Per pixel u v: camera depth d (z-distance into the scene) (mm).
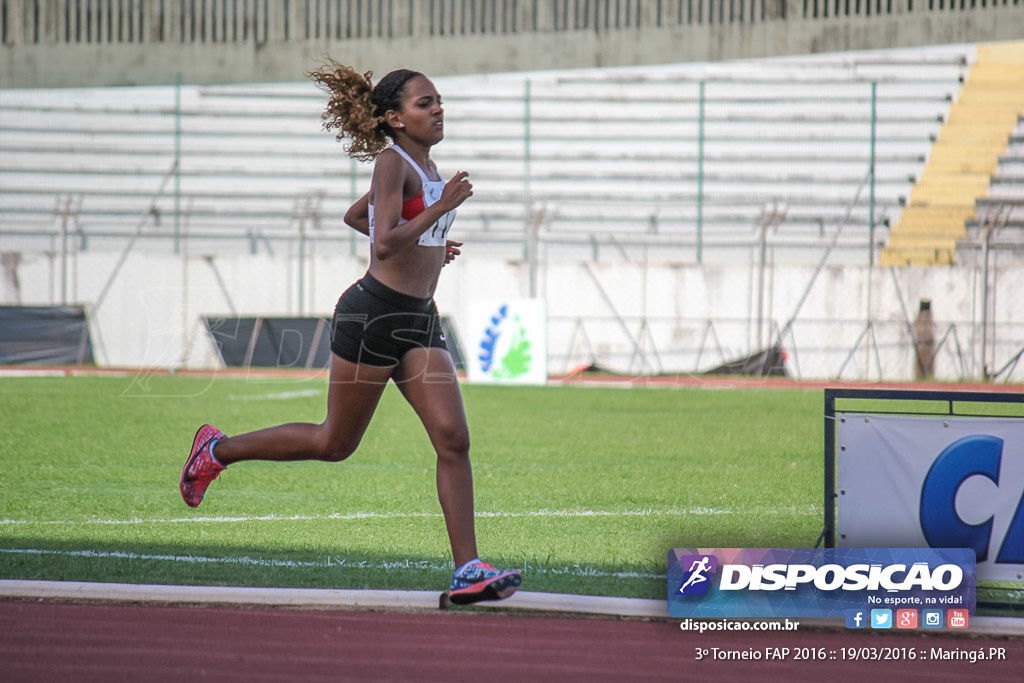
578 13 76062
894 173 69438
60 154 72875
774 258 63531
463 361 59812
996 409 29828
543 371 49250
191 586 11984
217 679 9234
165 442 27688
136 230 67125
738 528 16781
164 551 14398
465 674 9469
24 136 74000
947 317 57594
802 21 75062
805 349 57125
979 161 69188
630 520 17453
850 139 71375
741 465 24469
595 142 74375
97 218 67188
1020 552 11492
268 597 11617
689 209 67812
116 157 73062
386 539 15516
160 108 75625
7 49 75875
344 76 11531
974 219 63625
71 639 10273
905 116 72125
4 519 16844
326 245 64375
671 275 59812
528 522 17203
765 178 69875
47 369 55031
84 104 75438
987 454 11492
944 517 11547
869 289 56438
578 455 26031
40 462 23828
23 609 11273
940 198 67875
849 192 68750
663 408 38281
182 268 61375
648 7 75938
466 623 11023
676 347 59125
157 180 72750
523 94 75812
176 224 65000
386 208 10922
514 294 60750
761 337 58375
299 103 75438
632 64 76062
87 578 12703
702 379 54906
